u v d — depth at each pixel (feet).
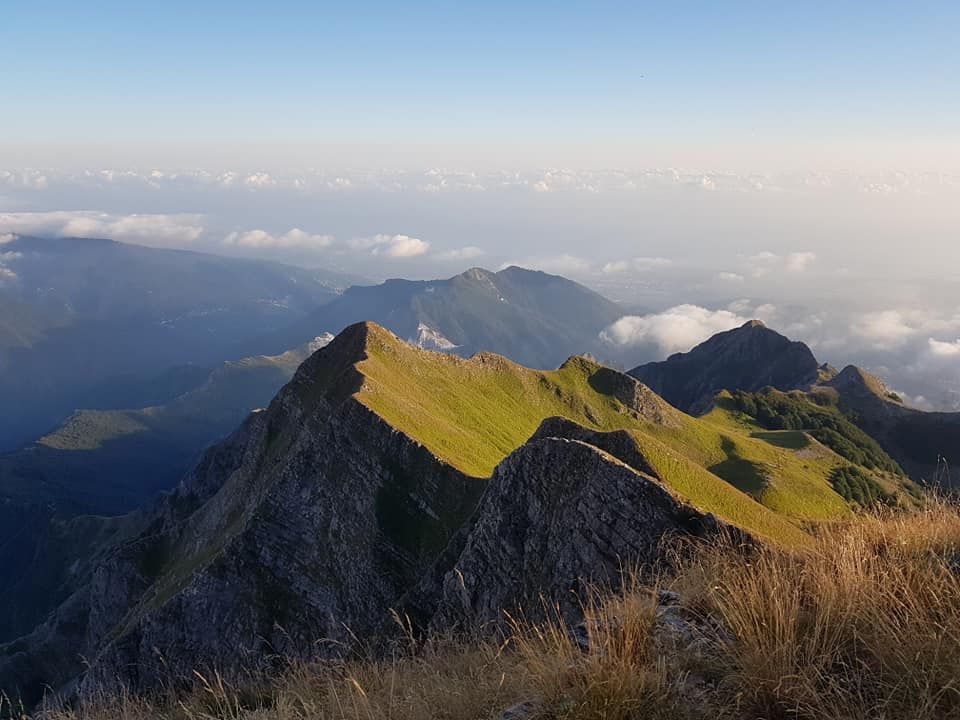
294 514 221.25
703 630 22.98
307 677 36.40
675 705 18.94
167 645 204.85
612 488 101.35
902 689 17.87
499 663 27.55
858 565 23.15
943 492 33.42
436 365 354.54
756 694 18.71
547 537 109.19
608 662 20.49
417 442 213.25
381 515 205.67
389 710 25.81
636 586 28.07
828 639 20.39
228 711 36.73
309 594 205.26
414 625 127.03
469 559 119.85
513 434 330.13
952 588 21.13
